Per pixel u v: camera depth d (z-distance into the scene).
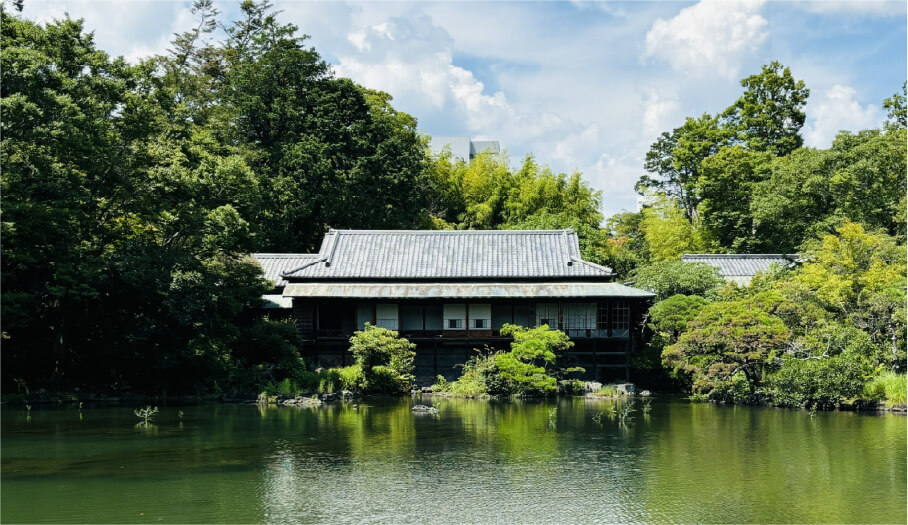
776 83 77.50
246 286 46.09
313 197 58.81
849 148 58.59
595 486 20.41
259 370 42.28
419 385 46.41
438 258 50.19
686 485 20.45
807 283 41.34
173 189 39.62
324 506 18.48
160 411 35.16
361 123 62.19
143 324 40.16
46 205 34.47
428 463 23.17
